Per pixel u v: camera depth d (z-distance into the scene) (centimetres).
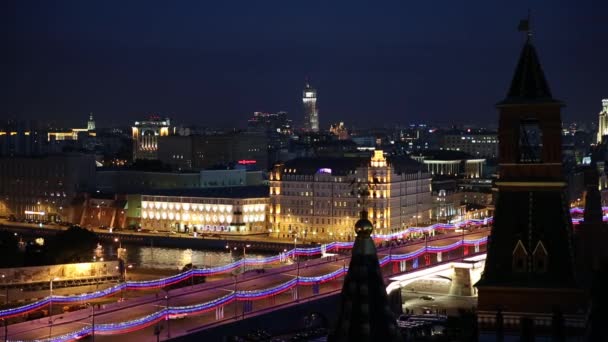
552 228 7662
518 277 7681
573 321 7494
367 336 4750
